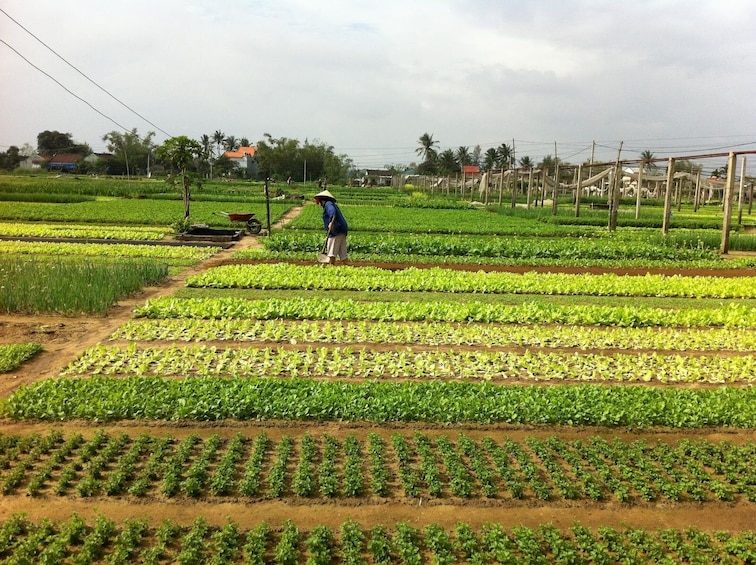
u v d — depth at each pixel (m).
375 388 9.12
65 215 34.38
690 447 7.76
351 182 116.81
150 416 8.30
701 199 86.12
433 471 6.96
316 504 6.50
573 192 95.81
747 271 22.00
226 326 12.45
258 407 8.39
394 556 5.71
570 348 12.02
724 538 6.06
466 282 17.47
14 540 5.72
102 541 5.69
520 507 6.59
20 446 7.34
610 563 5.67
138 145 110.81
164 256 21.77
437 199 73.75
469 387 9.30
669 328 13.48
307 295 15.97
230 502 6.50
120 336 11.93
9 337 11.73
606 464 7.40
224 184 86.88
